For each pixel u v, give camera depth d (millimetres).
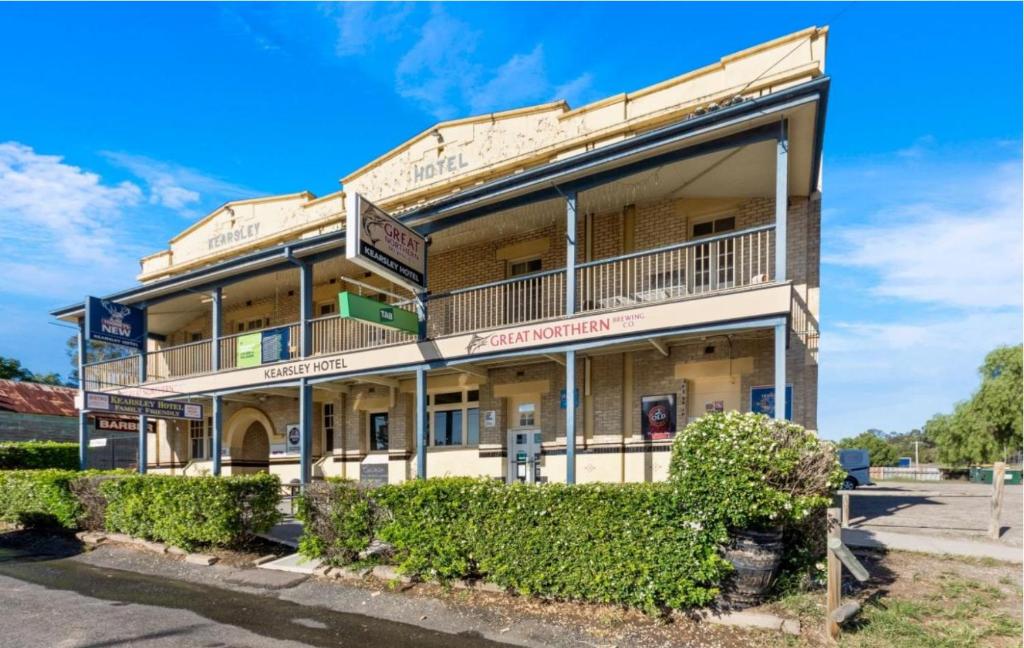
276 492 10305
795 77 10906
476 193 11312
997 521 9445
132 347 17422
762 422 6234
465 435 14727
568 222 10594
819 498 5926
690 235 12219
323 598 7582
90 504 11625
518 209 12570
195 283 16172
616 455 12227
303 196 18250
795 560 6543
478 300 14234
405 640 6125
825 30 11047
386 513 8117
